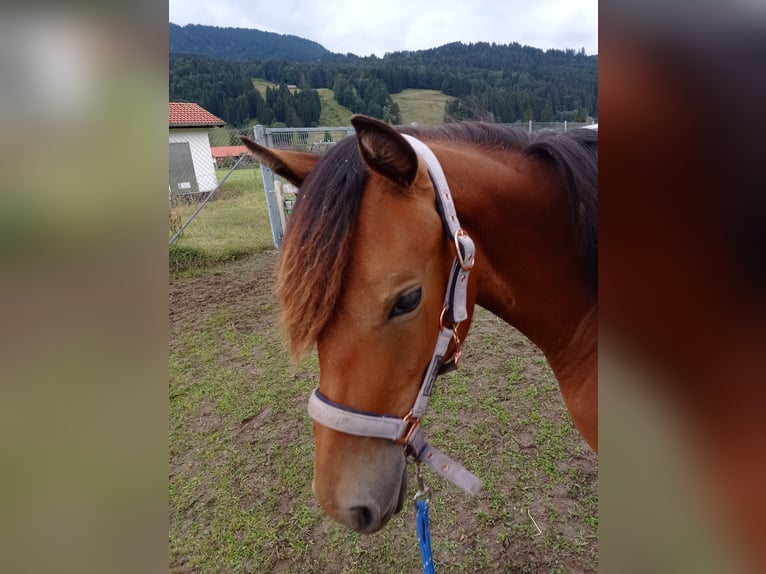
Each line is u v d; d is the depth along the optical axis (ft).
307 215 3.21
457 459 8.38
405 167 3.17
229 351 13.76
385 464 3.52
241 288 18.75
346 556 6.80
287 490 8.18
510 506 7.30
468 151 4.43
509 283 4.46
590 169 4.09
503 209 4.17
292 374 12.23
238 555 6.99
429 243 3.30
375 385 3.30
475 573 6.33
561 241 4.34
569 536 6.72
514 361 11.94
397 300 3.18
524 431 9.06
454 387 10.78
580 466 8.04
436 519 7.22
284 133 23.09
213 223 26.91
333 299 3.10
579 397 4.79
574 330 4.65
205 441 9.76
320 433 3.47
